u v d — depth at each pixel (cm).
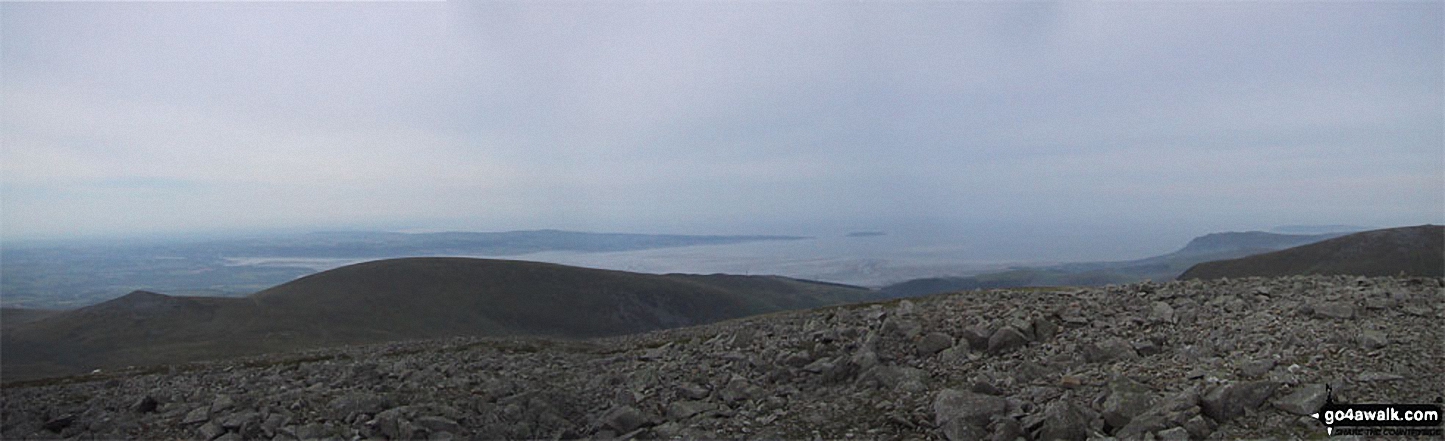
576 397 1917
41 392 2377
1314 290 2053
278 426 1517
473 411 1697
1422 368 1213
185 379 2570
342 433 1492
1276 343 1466
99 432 1620
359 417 1584
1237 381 1211
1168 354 1561
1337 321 1589
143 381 2612
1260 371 1253
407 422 1498
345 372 2350
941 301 2611
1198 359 1424
